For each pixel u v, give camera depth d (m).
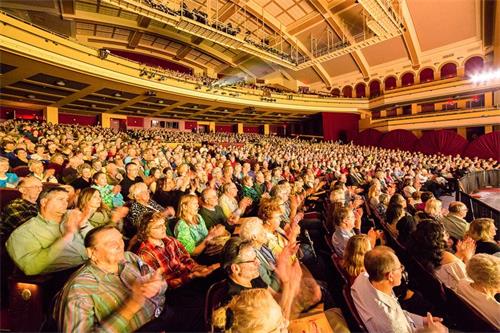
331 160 10.66
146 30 17.22
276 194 3.59
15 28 8.92
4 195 2.12
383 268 1.42
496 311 1.43
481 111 15.65
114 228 1.40
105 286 1.31
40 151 4.85
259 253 1.93
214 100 17.80
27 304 1.42
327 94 23.78
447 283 1.83
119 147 7.99
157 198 3.54
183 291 1.81
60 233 1.64
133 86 13.96
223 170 5.50
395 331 1.35
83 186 3.38
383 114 22.36
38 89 13.03
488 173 9.57
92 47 11.70
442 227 2.00
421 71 20.06
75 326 1.15
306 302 1.70
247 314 0.96
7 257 1.60
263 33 20.00
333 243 2.46
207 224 2.79
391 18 9.74
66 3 12.83
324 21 17.84
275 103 20.73
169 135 18.19
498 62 15.51
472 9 15.66
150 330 1.40
